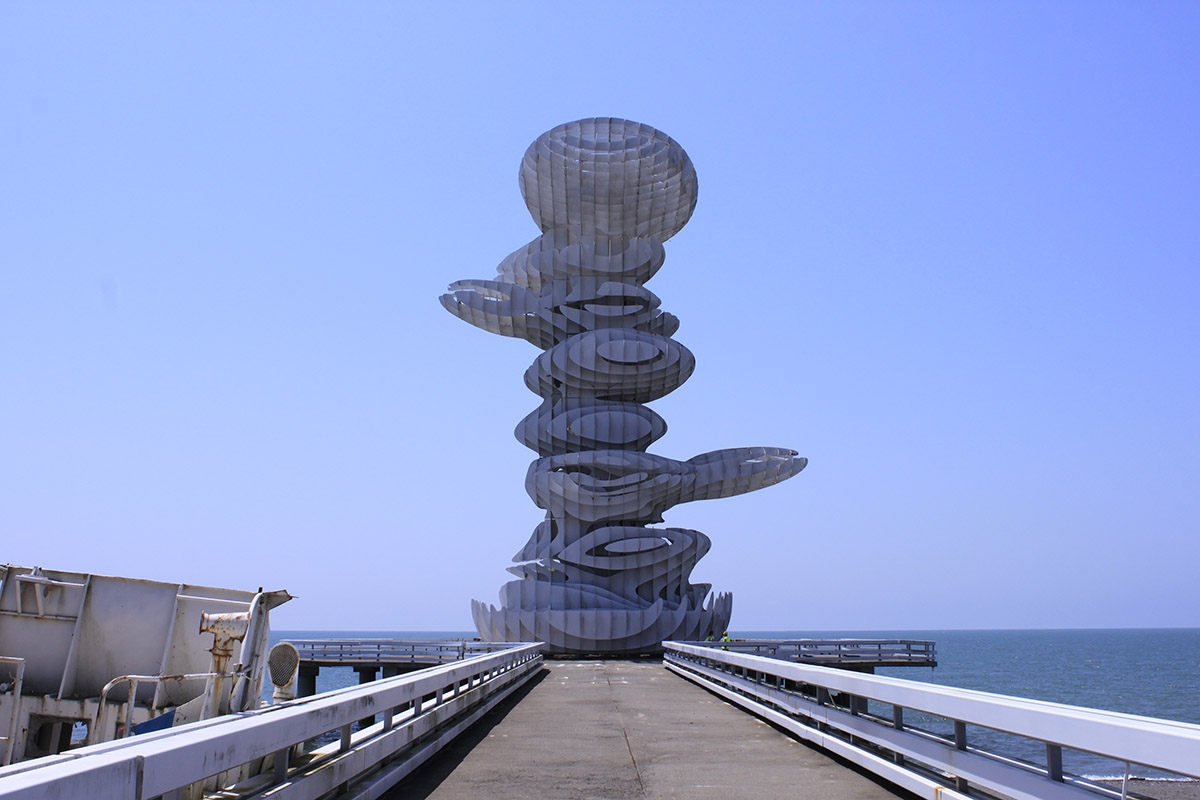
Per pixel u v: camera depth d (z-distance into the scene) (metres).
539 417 46.44
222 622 9.34
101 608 12.34
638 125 46.50
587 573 45.19
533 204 48.44
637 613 43.41
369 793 7.97
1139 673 85.31
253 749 5.83
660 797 8.49
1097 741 5.41
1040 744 29.03
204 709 9.01
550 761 10.59
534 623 43.50
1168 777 11.80
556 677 26.62
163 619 12.44
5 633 12.18
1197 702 53.94
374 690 8.70
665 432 47.66
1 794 3.45
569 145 45.69
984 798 7.05
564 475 44.44
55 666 12.20
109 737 11.88
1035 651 147.75
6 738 11.63
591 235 47.59
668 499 46.44
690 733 13.14
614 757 10.88
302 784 6.77
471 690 14.73
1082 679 75.94
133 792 4.39
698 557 46.28
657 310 47.41
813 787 8.97
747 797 8.48
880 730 9.02
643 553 44.59
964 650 153.88
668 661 31.52
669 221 48.34
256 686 9.43
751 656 15.67
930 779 7.96
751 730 13.50
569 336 47.19
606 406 45.81
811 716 11.62
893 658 37.53
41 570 12.49
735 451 46.31
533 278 48.88
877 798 8.43
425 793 8.73
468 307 46.75
